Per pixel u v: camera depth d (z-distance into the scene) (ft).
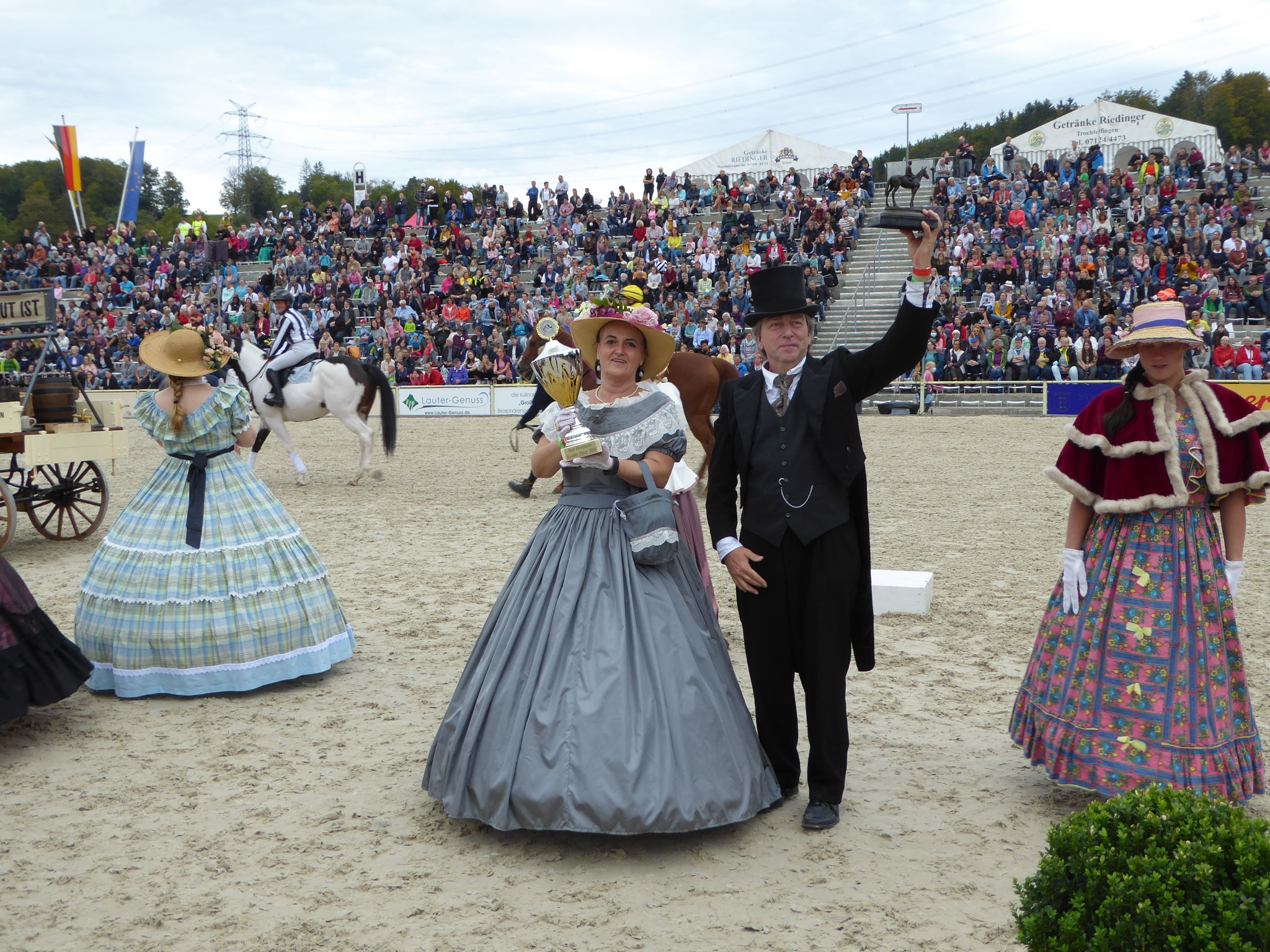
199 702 15.75
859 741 14.06
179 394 16.19
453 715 11.62
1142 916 6.75
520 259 98.58
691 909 9.68
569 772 10.40
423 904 9.78
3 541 26.02
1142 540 11.57
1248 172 89.56
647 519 11.36
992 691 16.14
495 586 22.95
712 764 10.77
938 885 10.12
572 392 12.06
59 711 15.39
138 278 108.17
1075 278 75.92
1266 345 66.90
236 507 16.48
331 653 16.81
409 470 44.50
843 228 88.94
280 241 108.58
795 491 11.26
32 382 25.79
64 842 11.14
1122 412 11.59
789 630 11.57
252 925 9.42
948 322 77.00
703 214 101.55
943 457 47.65
